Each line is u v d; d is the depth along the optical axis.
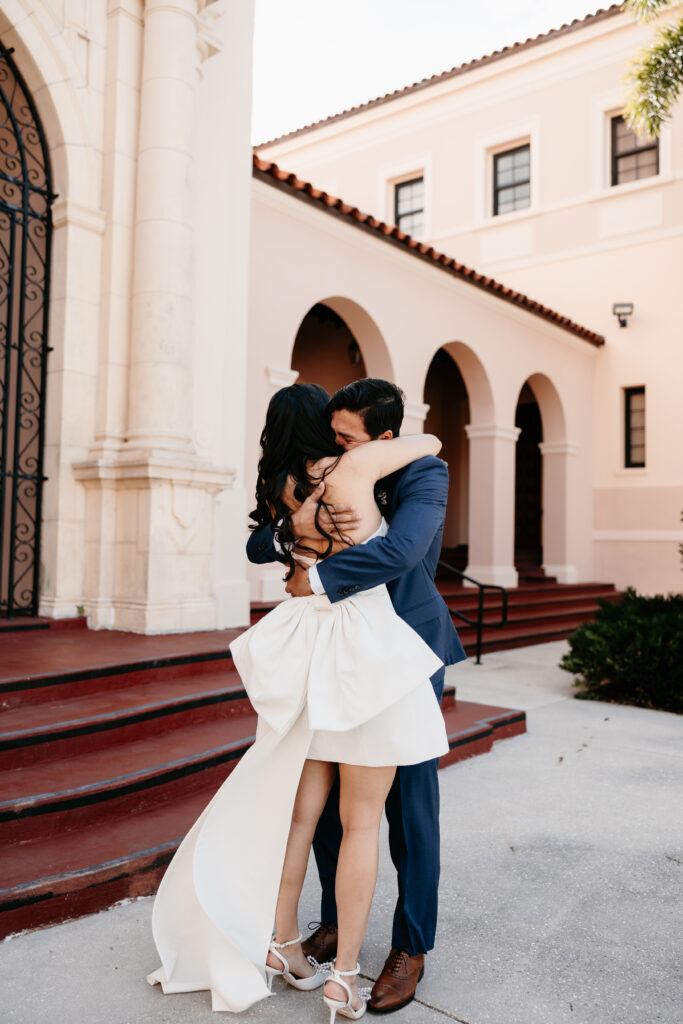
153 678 4.39
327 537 2.08
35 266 5.83
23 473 5.54
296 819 2.18
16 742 3.24
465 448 14.99
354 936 2.03
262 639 2.14
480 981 2.28
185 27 5.75
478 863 3.16
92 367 5.68
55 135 5.54
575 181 14.31
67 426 5.52
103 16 5.73
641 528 13.59
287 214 8.21
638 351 13.70
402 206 16.59
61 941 2.42
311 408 2.19
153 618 5.33
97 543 5.52
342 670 1.98
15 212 5.43
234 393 6.63
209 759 3.52
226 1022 2.03
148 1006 2.09
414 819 2.18
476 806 3.87
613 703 6.53
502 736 5.25
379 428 2.18
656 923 2.67
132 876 2.71
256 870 2.08
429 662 2.00
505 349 11.84
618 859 3.23
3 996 2.11
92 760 3.39
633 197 13.76
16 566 5.93
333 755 2.03
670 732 5.53
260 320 7.89
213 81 6.45
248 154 6.84
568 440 13.34
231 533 6.52
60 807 2.92
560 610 11.26
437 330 10.47
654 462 13.49
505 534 11.70
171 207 5.64
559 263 14.54
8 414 5.95
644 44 13.38
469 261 15.55
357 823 2.05
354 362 12.02
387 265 9.61
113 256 5.67
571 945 2.51
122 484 5.46
